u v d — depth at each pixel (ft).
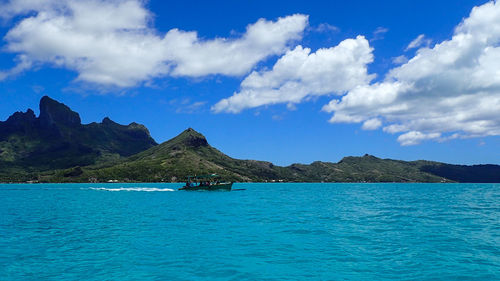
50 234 88.17
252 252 67.10
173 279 50.21
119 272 53.57
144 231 93.20
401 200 235.81
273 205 187.83
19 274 52.80
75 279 50.29
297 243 75.97
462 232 90.27
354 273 52.95
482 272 53.01
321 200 236.02
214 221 114.83
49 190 490.08
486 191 445.37
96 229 96.94
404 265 57.11
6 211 154.51
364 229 96.02
